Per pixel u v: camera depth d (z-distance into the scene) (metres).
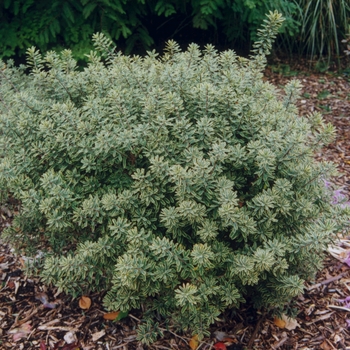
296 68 5.79
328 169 2.16
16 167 2.26
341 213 2.17
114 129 2.12
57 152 2.23
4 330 2.44
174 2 5.18
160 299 2.23
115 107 2.21
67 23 4.74
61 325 2.46
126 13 4.97
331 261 2.85
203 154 2.09
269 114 2.24
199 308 2.09
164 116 2.12
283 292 2.13
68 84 2.51
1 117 2.34
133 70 2.48
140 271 1.94
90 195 2.11
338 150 4.11
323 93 5.13
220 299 2.15
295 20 5.71
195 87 2.30
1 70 3.01
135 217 2.13
